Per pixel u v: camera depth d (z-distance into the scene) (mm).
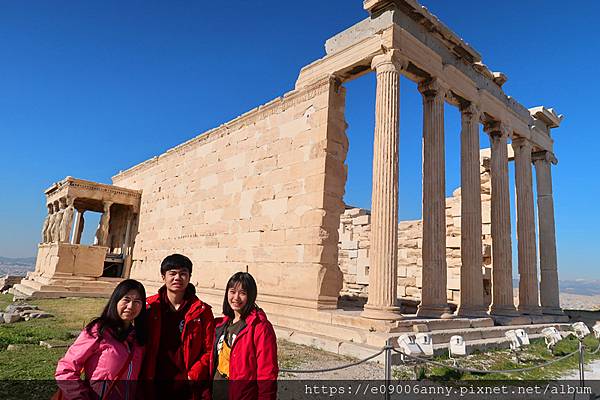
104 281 25312
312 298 13812
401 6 13672
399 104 12938
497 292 16859
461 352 10539
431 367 9656
